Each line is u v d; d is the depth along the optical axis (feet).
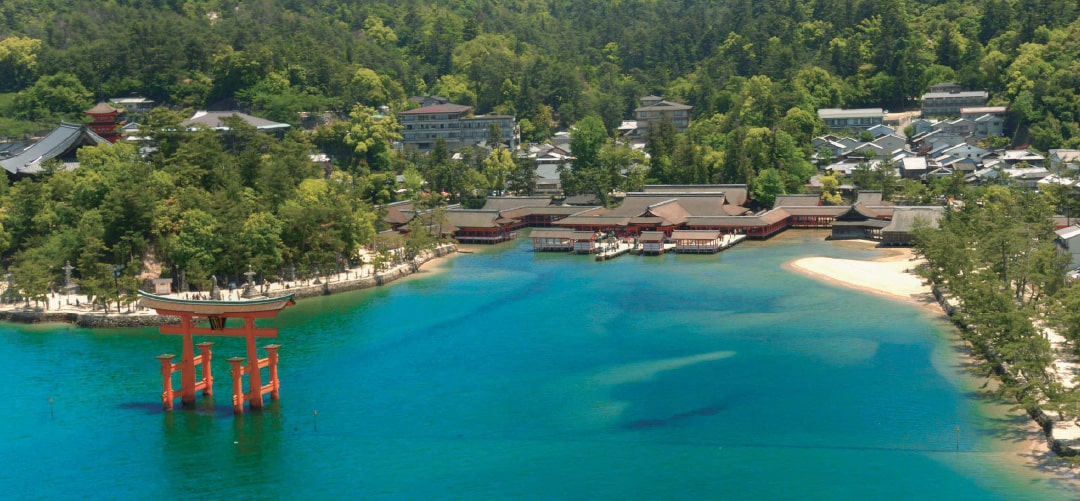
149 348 495.41
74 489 329.72
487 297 603.67
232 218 623.77
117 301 544.62
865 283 610.24
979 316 425.69
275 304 391.65
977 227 611.88
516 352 476.13
